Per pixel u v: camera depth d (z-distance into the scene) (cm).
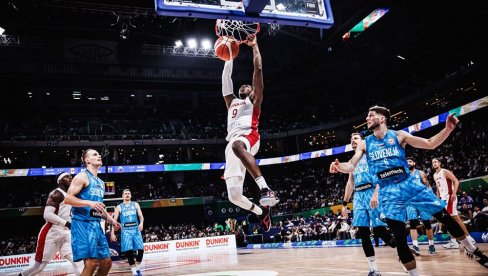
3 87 3284
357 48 3212
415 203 386
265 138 3509
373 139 413
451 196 734
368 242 498
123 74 3416
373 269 489
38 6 2431
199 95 3916
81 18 3095
